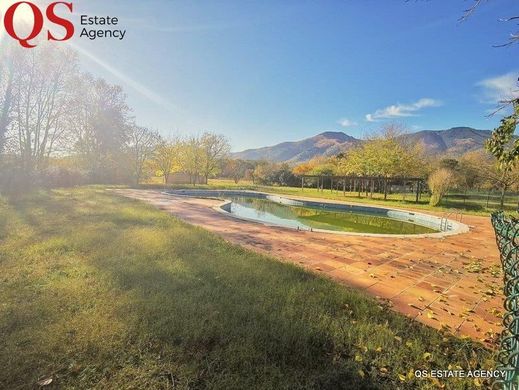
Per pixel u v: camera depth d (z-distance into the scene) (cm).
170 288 318
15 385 171
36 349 199
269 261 451
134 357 201
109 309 261
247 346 219
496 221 251
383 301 346
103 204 1021
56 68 1802
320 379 194
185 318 251
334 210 1766
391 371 208
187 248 491
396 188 2973
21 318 238
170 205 1230
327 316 276
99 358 196
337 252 570
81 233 548
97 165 2400
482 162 2428
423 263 521
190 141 3416
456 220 1198
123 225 669
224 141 3581
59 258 405
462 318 311
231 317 261
